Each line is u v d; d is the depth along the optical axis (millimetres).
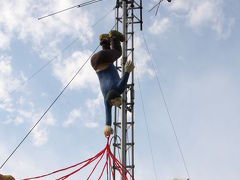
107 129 13609
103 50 14320
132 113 19828
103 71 14109
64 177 13500
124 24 18266
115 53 14359
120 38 14805
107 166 13305
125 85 13633
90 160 13477
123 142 16734
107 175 13227
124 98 17391
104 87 13875
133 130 19641
